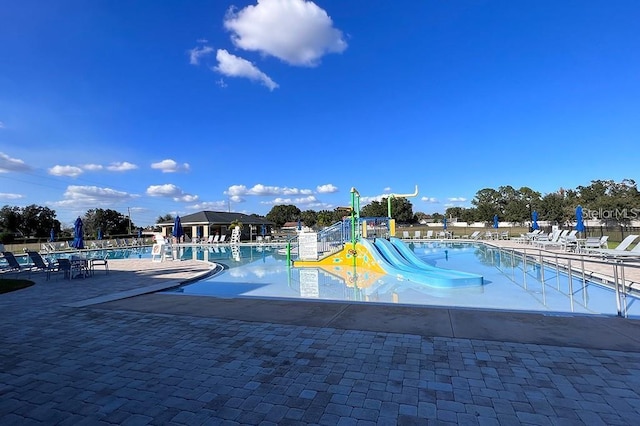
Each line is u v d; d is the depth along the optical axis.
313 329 4.91
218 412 2.78
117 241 32.31
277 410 2.79
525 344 4.11
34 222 55.84
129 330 5.09
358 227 15.10
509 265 13.70
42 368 3.75
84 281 10.36
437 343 4.21
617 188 50.00
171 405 2.92
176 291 9.18
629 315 5.63
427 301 7.33
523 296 7.63
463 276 9.37
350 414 2.70
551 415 2.62
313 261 14.26
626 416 2.59
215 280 11.11
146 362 3.86
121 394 3.13
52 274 12.26
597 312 5.97
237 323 5.30
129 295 7.73
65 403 2.99
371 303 6.47
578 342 4.13
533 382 3.15
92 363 3.87
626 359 3.62
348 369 3.53
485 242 25.11
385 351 3.99
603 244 14.16
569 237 16.41
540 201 48.34
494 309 5.85
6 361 3.96
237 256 20.33
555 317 5.24
